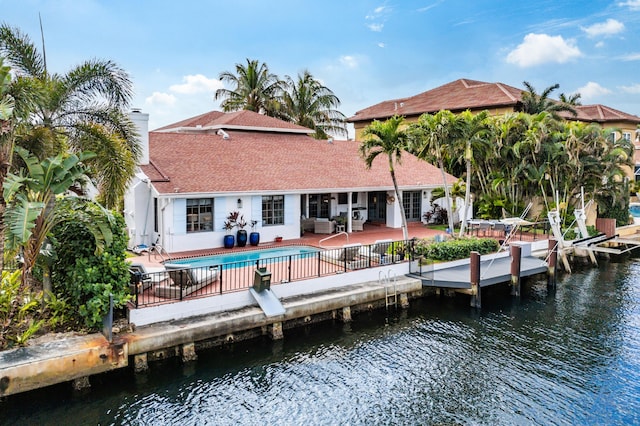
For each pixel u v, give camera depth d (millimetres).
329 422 9086
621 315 15742
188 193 18391
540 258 21281
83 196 12945
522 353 12477
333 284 15109
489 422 9148
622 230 31188
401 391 10336
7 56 12555
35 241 10125
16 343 9820
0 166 9531
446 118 21609
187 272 12547
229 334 12188
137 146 13617
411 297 16500
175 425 8875
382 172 27156
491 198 30078
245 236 20188
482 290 18609
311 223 24516
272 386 10438
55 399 9430
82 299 11055
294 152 26406
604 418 9344
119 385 10172
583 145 28922
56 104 12656
